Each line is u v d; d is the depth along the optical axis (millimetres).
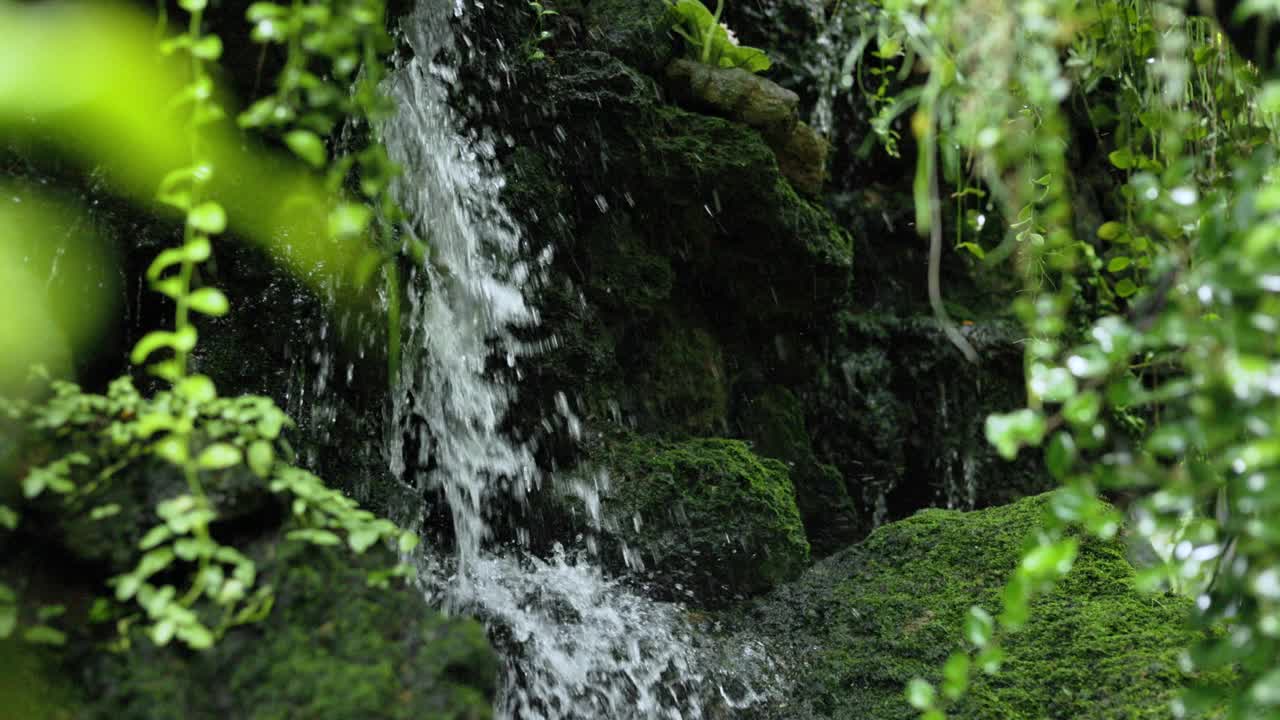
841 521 4453
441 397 3336
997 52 1938
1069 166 5199
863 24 2453
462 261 3436
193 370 2576
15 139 2234
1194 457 1900
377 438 3088
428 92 3416
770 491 3613
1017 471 4988
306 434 2820
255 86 2379
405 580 2014
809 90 4875
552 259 3713
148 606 1742
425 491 3326
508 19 3686
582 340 3658
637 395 3898
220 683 1791
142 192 2457
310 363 2881
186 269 1798
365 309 2965
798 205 4133
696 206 3936
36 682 1725
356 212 1885
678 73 4062
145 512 1879
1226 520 1827
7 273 1990
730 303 4242
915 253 5285
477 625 1965
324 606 1913
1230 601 1724
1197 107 2559
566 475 3521
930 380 5023
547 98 3699
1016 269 5211
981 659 1754
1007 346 5039
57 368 1992
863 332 4973
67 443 1886
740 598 3457
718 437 4117
